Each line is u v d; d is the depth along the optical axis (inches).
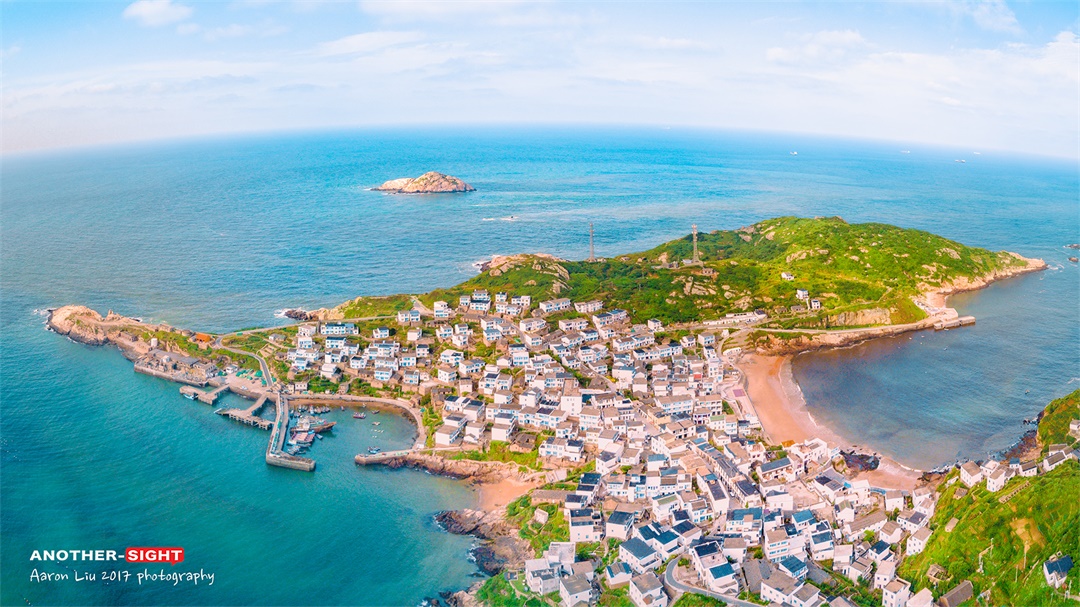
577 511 7111.2
